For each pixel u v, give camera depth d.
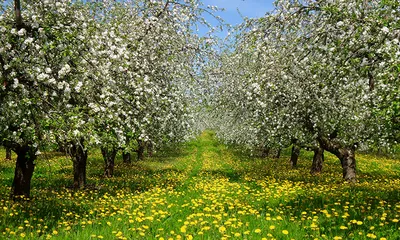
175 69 12.50
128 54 8.97
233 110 16.98
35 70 6.58
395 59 5.86
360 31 6.21
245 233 5.88
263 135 15.43
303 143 14.81
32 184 14.20
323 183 13.33
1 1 8.13
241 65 12.99
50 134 6.88
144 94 9.93
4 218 7.19
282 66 8.72
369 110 10.10
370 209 7.46
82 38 7.27
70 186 13.64
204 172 19.75
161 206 8.88
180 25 11.97
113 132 9.45
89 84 7.77
